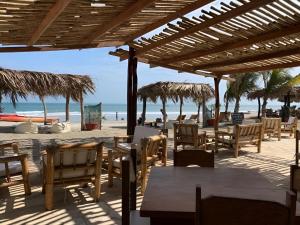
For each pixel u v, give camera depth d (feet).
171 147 32.24
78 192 15.79
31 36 16.21
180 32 17.06
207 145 29.96
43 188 15.52
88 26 16.12
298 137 19.17
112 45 20.88
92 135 41.83
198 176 8.68
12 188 16.42
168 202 6.40
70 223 12.04
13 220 12.28
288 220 4.90
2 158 14.55
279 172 21.24
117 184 17.29
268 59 22.30
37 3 11.57
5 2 11.32
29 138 36.81
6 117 77.51
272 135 43.19
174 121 57.00
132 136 21.90
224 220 5.06
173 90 52.26
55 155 13.38
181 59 23.66
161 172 9.17
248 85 67.87
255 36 17.42
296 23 15.10
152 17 15.76
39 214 12.92
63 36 17.46
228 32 16.99
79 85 47.50
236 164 24.00
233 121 62.39
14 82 35.06
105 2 12.77
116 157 17.61
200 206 5.12
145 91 54.49
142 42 20.65
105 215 12.86
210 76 32.07
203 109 60.95
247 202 4.98
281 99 79.10
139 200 14.49
